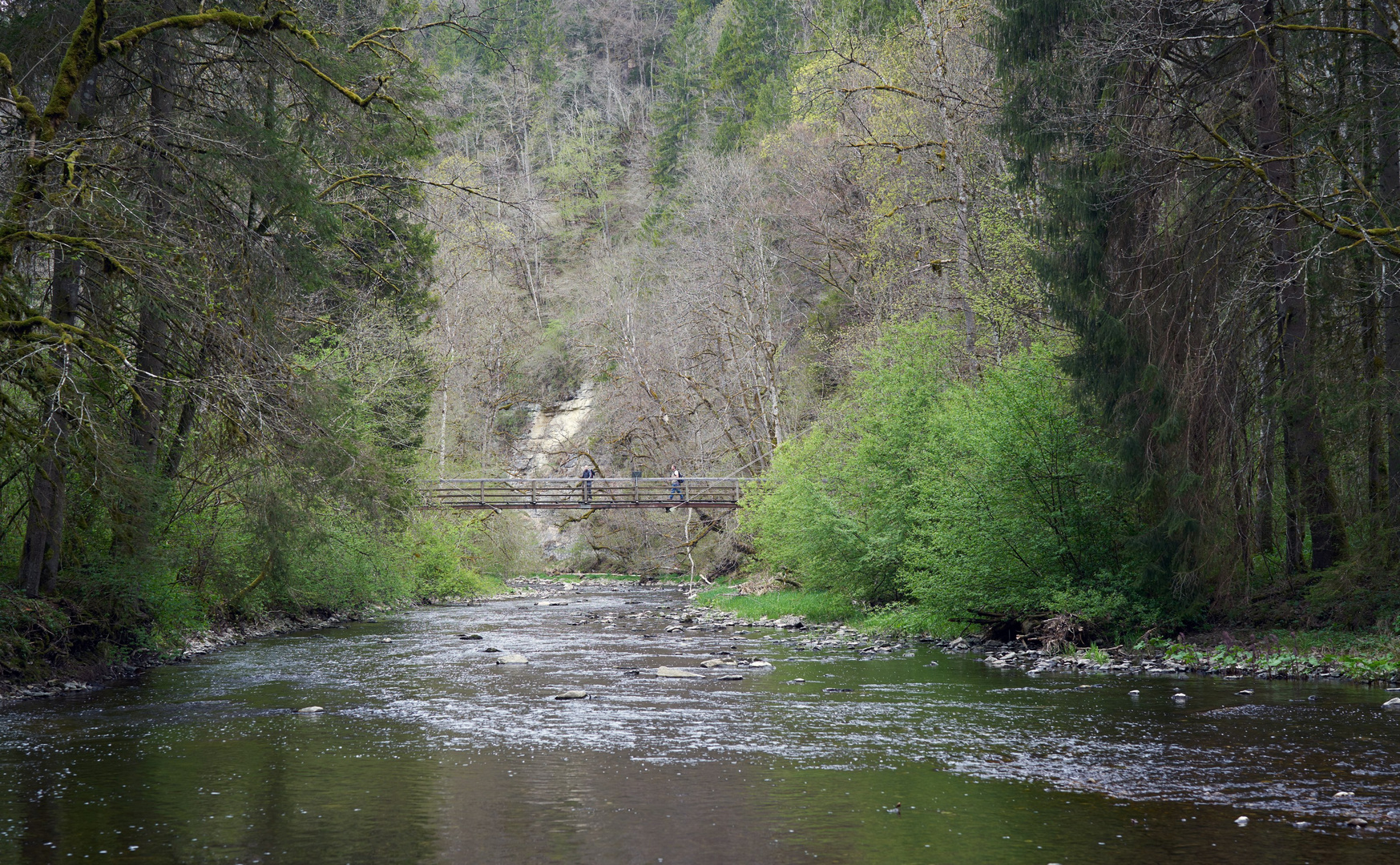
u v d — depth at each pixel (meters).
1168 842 7.60
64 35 14.68
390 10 20.03
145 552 17.67
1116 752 10.61
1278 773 9.63
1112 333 18.67
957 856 7.33
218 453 17.61
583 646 21.75
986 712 13.10
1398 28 16.12
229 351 14.22
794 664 18.38
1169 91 18.88
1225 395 17.94
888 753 10.71
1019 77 21.78
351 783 9.52
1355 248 17.23
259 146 16.25
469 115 21.73
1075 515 19.98
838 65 32.84
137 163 13.92
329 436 17.75
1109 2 19.31
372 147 18.48
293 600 26.69
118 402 15.25
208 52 16.59
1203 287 17.95
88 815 8.47
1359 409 17.41
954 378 27.06
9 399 13.38
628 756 10.63
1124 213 19.16
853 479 26.44
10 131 12.98
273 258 16.52
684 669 17.12
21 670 15.16
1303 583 19.19
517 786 9.41
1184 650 17.70
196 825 8.20
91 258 12.96
